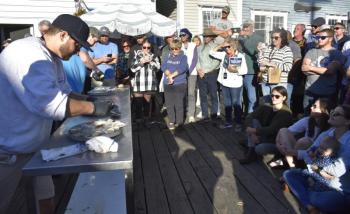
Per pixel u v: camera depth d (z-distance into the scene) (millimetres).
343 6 13602
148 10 7586
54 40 1750
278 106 3898
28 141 1874
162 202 3055
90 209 2186
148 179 3578
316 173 2723
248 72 5363
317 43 4551
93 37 3830
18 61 1649
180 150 4531
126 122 2166
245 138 4910
